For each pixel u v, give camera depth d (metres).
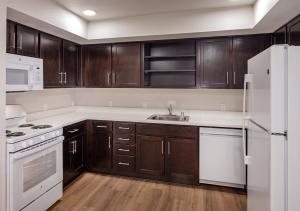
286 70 1.44
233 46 3.04
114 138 3.27
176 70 3.34
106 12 2.92
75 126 3.07
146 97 3.76
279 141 1.46
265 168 1.57
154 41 3.37
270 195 1.48
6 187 1.92
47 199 2.35
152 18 3.02
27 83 2.41
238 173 2.82
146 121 3.11
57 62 3.06
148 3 2.61
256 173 1.80
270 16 2.22
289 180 1.46
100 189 2.88
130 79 3.50
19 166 1.98
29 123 2.77
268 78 1.50
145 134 3.13
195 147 2.95
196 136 2.93
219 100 3.43
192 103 3.55
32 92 3.09
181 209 2.42
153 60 3.67
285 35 2.47
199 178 2.96
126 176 3.29
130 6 2.70
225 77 3.10
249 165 2.06
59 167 2.56
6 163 1.92
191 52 3.48
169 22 2.95
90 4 2.65
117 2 2.58
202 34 2.99
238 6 2.69
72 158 3.00
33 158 2.15
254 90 1.86
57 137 2.55
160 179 3.13
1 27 1.81
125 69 3.51
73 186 2.95
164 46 3.61
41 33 2.73
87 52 3.68
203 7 2.74
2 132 1.87
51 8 2.52
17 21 2.36
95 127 3.35
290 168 1.45
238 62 3.03
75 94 4.06
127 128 3.20
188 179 3.00
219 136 2.86
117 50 3.53
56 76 3.04
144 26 3.05
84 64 3.69
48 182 2.36
